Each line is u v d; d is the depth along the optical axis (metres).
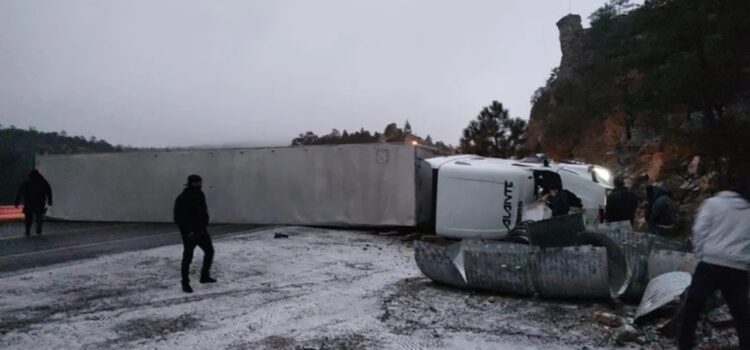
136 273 9.16
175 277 8.87
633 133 36.81
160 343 5.60
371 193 14.84
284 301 7.35
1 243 13.00
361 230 15.34
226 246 11.99
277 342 5.66
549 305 6.99
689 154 20.53
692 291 4.80
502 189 12.60
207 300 7.38
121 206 18.17
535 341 5.63
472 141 45.94
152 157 17.78
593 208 12.81
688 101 16.45
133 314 6.65
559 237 8.41
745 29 15.21
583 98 53.09
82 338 5.72
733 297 4.63
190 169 17.27
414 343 5.60
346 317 6.60
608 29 64.56
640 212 17.31
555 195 11.14
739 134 14.88
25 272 9.15
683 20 16.78
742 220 4.62
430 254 8.09
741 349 4.60
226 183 16.72
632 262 6.85
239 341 5.69
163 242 13.05
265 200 16.25
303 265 10.03
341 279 8.84
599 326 6.07
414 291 7.92
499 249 8.09
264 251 11.42
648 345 5.43
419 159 14.98
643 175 23.78
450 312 6.77
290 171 15.95
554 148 52.72
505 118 45.66
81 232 15.52
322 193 15.49
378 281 8.69
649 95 18.48
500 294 7.58
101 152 18.58
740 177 5.10
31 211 14.53
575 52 68.31
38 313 6.66
